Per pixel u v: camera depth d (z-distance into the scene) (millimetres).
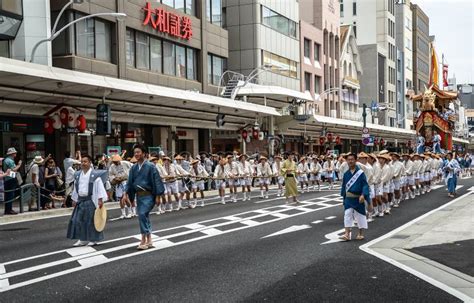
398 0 101438
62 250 11141
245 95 39250
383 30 89750
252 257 10266
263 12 46688
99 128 23141
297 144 52344
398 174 20281
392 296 7367
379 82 86125
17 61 18016
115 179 18375
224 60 41250
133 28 30094
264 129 41719
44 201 19641
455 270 8977
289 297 7328
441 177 34906
